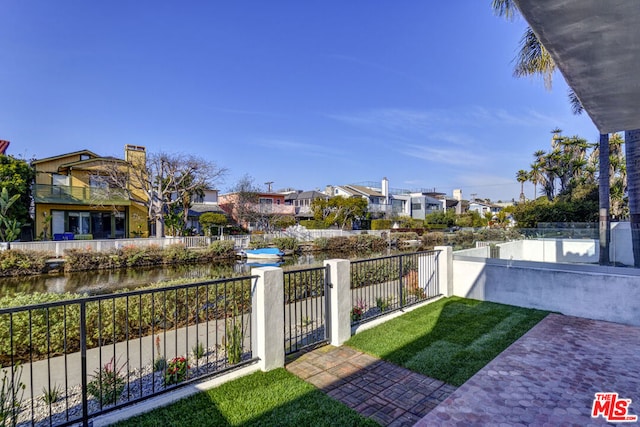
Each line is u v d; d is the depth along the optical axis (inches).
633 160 241.9
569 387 113.3
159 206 815.7
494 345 149.6
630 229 230.2
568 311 196.4
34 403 111.6
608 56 83.6
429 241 1104.8
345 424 91.7
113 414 94.1
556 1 63.3
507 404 103.0
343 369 127.5
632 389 111.8
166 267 644.1
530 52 339.0
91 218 853.2
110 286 463.8
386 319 186.9
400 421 93.9
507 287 220.1
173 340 169.9
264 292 124.4
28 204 776.9
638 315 175.6
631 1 61.9
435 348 146.3
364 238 1034.1
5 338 145.2
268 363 124.1
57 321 156.9
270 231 1117.7
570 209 648.4
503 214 1552.7
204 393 107.4
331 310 153.8
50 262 558.9
